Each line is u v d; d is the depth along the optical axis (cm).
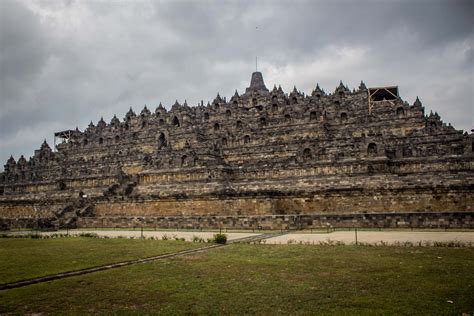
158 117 12556
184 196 7681
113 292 2295
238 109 11406
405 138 8325
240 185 8144
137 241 4822
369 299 2020
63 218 8269
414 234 4788
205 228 6688
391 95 10888
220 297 2144
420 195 6225
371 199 6500
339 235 4928
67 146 14275
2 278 2697
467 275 2477
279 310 1900
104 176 10131
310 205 6825
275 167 8125
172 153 9381
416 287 2219
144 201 8131
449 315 1759
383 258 3122
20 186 11588
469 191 5941
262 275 2648
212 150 9194
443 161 7119
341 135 9350
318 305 1958
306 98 11419
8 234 6631
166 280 2559
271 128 10294
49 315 1912
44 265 3180
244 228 6338
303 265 2938
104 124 14038
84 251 3991
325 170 7644
